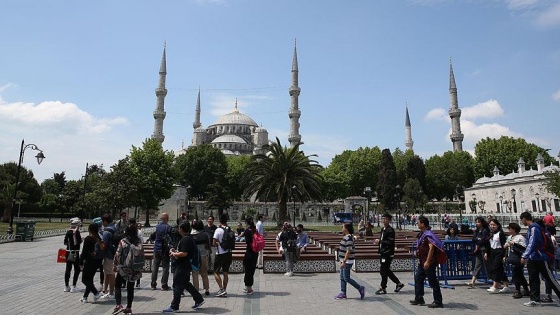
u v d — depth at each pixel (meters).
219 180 74.69
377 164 106.00
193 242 10.24
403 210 86.31
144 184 54.16
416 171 99.44
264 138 130.25
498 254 12.23
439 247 10.34
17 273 15.93
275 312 9.78
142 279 15.12
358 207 77.62
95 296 11.03
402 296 11.82
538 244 10.61
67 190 78.81
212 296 11.84
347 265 11.43
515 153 97.25
